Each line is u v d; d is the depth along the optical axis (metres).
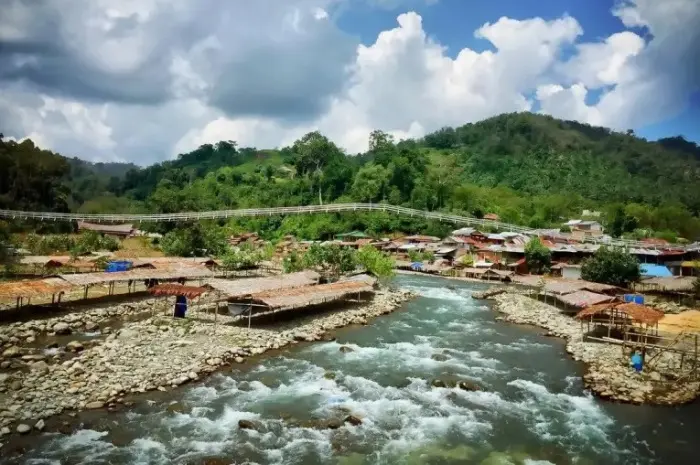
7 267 60.50
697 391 30.41
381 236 132.62
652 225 137.00
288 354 36.59
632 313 37.66
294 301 44.50
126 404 25.66
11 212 109.00
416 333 45.97
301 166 176.12
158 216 121.00
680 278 67.81
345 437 23.86
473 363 36.59
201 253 92.44
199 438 22.88
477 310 59.12
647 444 24.09
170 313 45.69
